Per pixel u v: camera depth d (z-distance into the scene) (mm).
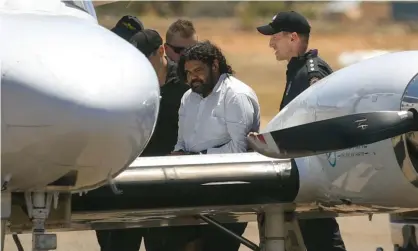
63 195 14531
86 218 16719
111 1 28297
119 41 13992
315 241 19250
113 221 17516
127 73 13219
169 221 18203
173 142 20453
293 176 16297
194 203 16359
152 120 13445
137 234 20672
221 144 17938
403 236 18000
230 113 17750
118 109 12812
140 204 16219
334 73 16172
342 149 15289
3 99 12523
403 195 15695
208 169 16312
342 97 15648
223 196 16359
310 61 19328
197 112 18062
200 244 19906
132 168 16141
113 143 12953
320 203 16625
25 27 13492
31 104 12570
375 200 15914
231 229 19812
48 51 12969
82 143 12812
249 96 17891
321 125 15266
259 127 18156
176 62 20703
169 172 16219
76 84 12727
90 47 13336
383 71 15453
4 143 12641
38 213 13852
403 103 15133
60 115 12617
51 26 13719
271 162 16469
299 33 19562
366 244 30578
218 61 17797
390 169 15422
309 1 53969
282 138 15328
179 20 21031
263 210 17281
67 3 15305
